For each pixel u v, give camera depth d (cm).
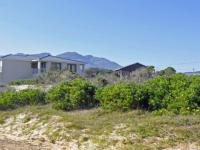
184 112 1540
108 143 1327
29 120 1814
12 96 2250
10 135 1688
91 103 1988
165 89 1723
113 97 1778
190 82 1706
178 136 1266
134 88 1756
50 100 2123
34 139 1567
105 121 1572
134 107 1738
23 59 5638
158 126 1375
